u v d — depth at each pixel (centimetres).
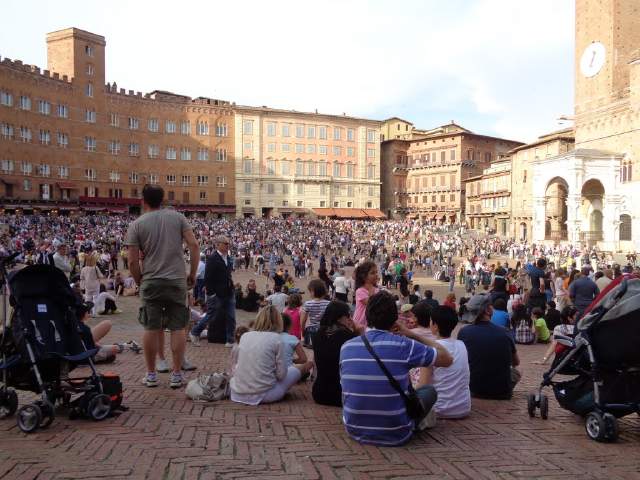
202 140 11144
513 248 6944
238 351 891
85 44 9512
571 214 6662
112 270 3872
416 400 666
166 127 10775
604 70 7106
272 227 9162
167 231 870
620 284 707
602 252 6147
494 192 9994
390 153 12962
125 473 555
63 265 1848
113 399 770
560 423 791
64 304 764
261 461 598
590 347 725
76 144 9344
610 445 689
